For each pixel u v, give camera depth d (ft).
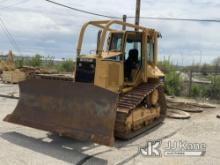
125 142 24.73
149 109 29.25
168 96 55.77
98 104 21.35
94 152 21.59
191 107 43.80
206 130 30.09
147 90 27.81
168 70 62.85
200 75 67.00
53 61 104.88
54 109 23.38
